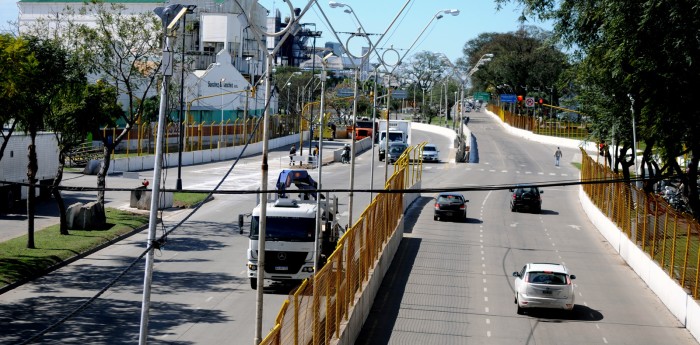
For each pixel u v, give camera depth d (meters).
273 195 40.59
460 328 26.03
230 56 98.38
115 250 35.59
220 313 25.22
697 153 37.47
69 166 64.88
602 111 46.16
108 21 44.44
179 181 56.22
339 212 49.81
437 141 116.69
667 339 25.95
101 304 25.89
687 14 26.75
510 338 25.11
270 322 24.28
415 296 30.17
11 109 30.23
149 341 21.86
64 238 36.03
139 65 49.69
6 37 29.84
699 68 28.75
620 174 54.34
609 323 27.58
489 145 113.44
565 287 27.48
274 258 28.14
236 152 86.88
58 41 40.25
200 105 91.06
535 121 131.25
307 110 117.19
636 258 36.47
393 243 37.34
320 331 18.53
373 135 43.12
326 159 85.94
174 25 15.87
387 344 23.92
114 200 50.38
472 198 61.94
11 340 21.20
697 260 27.42
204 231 41.47
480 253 39.34
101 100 39.94
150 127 73.62
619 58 29.23
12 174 44.00
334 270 20.69
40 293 27.09
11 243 33.84
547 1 32.41
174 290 28.23
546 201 61.59
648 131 36.81
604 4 29.28
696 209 38.56
